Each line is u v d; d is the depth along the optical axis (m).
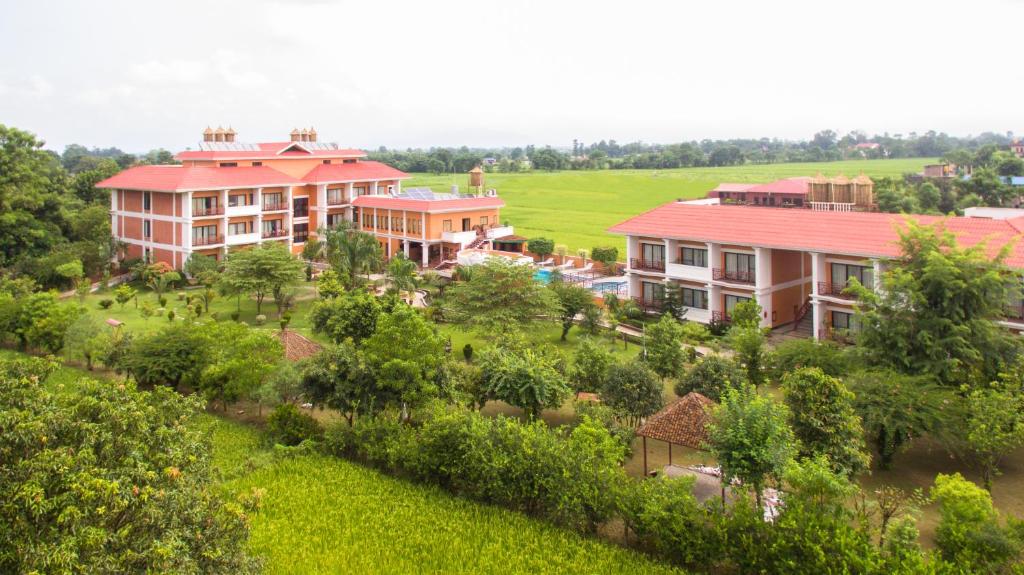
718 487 31.72
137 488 18.98
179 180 80.25
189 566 18.91
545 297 54.62
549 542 27.89
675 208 66.00
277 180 89.38
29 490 17.53
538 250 89.50
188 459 23.28
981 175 121.56
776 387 45.19
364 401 37.50
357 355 38.06
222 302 70.56
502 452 31.06
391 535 28.41
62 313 52.44
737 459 26.88
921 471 34.50
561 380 38.69
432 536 28.34
